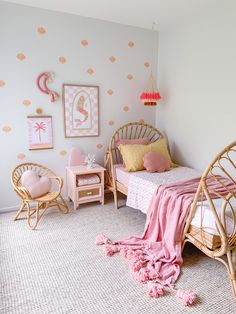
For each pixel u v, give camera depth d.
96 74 3.28
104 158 3.52
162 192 2.29
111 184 3.31
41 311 1.56
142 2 2.61
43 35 2.88
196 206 1.90
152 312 1.57
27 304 1.61
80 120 3.27
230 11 2.54
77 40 3.07
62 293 1.71
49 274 1.91
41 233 2.51
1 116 2.83
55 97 3.04
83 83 3.21
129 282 1.83
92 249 2.25
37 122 3.01
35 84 2.94
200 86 3.01
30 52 2.85
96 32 3.17
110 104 3.46
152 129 3.79
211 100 2.88
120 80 3.46
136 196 2.71
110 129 3.53
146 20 3.17
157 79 3.75
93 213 3.00
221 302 1.65
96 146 3.46
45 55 2.93
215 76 2.80
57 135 3.17
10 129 2.89
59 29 2.95
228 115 2.70
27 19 2.77
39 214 2.93
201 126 3.06
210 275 1.92
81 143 3.34
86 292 1.73
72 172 2.98
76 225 2.69
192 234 1.97
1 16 2.65
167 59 3.50
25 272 1.92
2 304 1.61
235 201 2.00
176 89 3.39
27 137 2.99
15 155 2.97
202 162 3.10
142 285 1.80
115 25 3.27
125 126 3.46
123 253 2.16
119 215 2.96
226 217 1.77
